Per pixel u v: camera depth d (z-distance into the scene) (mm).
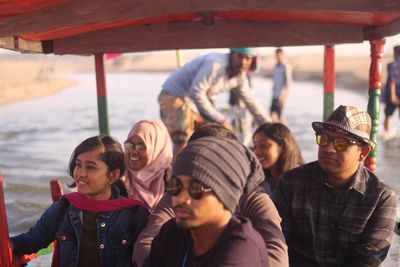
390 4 2477
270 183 3805
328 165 2750
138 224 2646
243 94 5930
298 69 57375
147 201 3551
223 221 1777
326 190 2861
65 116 18922
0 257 2525
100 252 2600
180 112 5859
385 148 10109
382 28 4152
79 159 2602
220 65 5660
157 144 3646
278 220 2404
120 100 26016
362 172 2828
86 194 2635
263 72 59031
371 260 2740
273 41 4465
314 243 2924
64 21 2553
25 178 8383
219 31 4500
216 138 1806
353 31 4320
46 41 4527
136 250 2320
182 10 2555
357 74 42531
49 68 57906
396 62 11734
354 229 2807
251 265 1738
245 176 1800
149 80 53000
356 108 2768
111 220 2617
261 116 6070
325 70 5051
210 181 1685
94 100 27828
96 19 2551
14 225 6047
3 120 17859
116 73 77875
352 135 2676
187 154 1725
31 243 2719
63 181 8203
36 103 26391
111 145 2654
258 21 4449
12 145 12094
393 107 11789
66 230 2645
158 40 4551
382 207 2766
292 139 3764
